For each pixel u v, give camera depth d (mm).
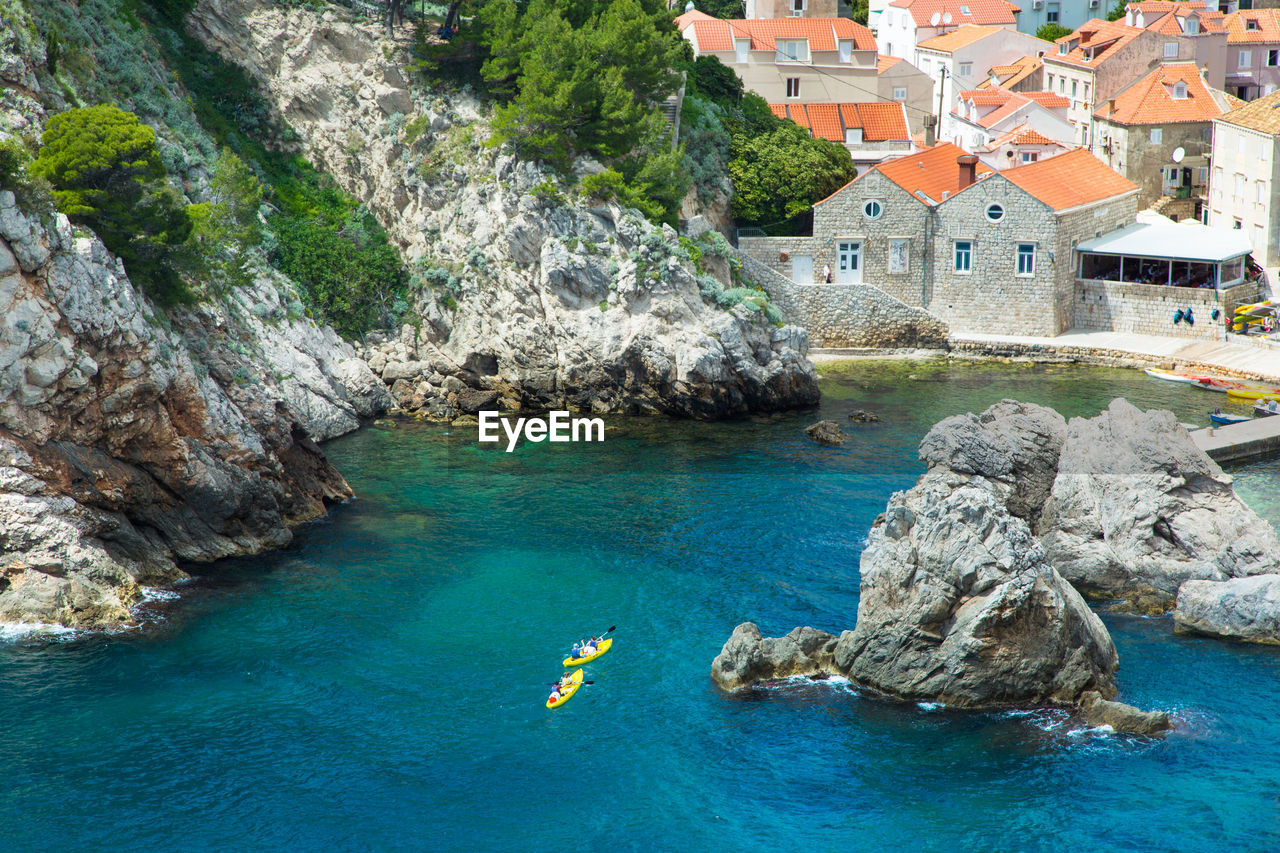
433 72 94188
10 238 52031
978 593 46750
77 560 53000
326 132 95875
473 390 86250
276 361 77688
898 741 44875
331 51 95500
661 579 57812
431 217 90688
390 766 43656
